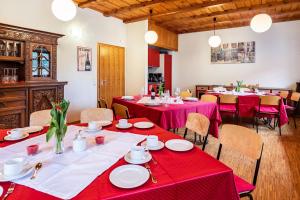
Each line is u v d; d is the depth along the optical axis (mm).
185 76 7945
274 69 6426
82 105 5109
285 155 3105
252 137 1503
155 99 3627
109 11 5328
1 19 3508
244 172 2557
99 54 5488
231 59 7047
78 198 820
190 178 975
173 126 2809
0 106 3090
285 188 2205
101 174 1022
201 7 4703
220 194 1034
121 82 6266
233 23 6543
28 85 3381
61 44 4539
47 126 1951
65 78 4668
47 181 948
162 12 5250
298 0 4473
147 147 1357
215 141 3721
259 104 4281
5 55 3297
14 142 1497
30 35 3490
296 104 5309
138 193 866
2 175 984
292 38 6125
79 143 1302
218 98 4621
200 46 7582
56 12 2604
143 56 5914
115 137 1601
